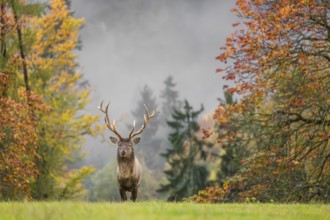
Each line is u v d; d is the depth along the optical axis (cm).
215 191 5659
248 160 5494
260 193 5416
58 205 2380
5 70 6319
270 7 5184
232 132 5653
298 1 5028
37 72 7838
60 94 8144
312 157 5312
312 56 5191
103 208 2291
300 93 5112
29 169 5825
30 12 7044
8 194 5916
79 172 8469
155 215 2055
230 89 5247
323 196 5103
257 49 5038
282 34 4984
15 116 5662
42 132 7725
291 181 5366
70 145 8350
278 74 5156
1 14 6419
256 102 5294
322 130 5062
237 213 2333
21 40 7288
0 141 5584
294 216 2339
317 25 5081
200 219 1950
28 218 1920
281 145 5238
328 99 5028
